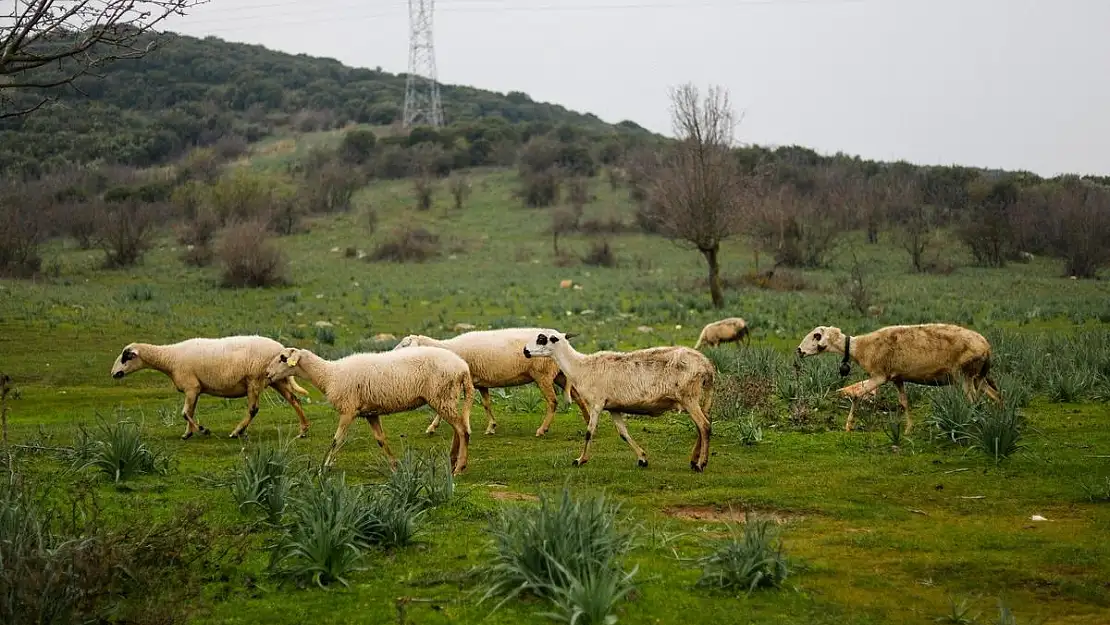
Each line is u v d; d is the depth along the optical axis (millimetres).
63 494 8172
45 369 19828
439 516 7887
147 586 5785
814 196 58000
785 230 47969
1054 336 20469
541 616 5645
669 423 13125
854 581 6324
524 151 84000
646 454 10922
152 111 100188
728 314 29562
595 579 5531
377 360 9820
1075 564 6570
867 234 56125
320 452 11203
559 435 12477
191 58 116688
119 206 59469
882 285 39250
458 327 28141
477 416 14312
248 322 29312
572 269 50469
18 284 38281
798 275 41875
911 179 64062
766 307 31266
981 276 44750
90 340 23953
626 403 9961
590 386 10008
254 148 97312
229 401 16266
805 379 14367
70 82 9008
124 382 18688
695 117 33188
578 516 6258
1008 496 8523
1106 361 14961
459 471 10008
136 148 84938
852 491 8836
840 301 31969
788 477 9477
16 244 44469
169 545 6230
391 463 9992
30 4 8555
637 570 6156
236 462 10305
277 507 7656
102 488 8555
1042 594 6074
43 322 26453
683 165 34125
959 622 5582
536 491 9047
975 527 7547
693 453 9930
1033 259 50500
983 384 11742
